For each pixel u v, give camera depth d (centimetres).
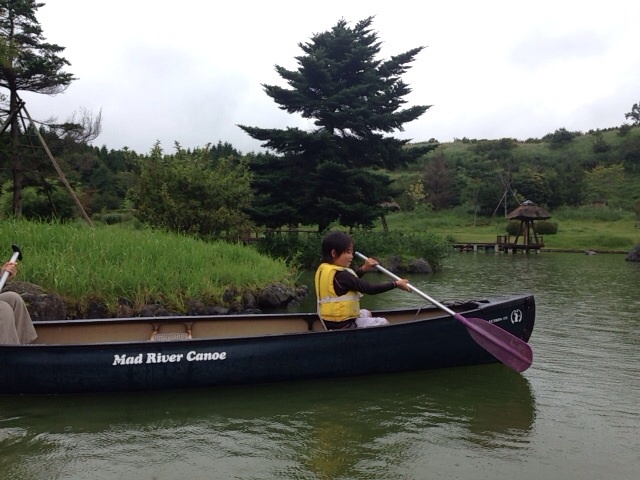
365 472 327
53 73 1622
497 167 5416
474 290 1200
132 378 454
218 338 465
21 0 1539
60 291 687
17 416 414
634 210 3988
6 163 1677
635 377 519
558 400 455
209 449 360
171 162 1411
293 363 486
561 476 322
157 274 776
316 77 1922
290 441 372
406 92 2017
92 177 3534
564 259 2283
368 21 2048
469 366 553
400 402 450
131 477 320
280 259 1240
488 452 355
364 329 501
